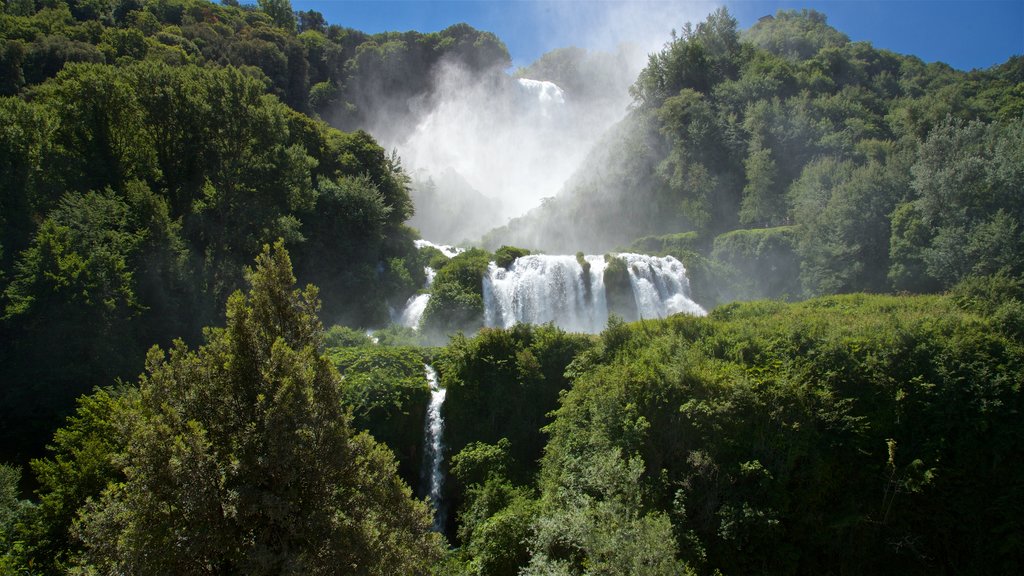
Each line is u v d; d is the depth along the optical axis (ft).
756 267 172.14
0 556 56.80
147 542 35.24
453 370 94.63
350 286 158.40
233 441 38.99
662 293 161.07
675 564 50.39
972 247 122.93
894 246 144.15
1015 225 118.73
